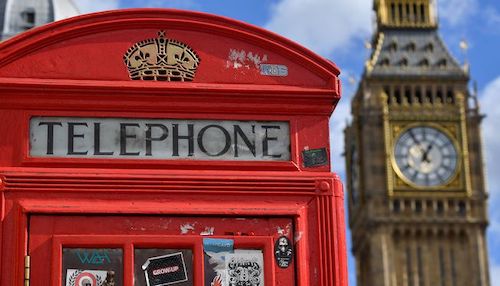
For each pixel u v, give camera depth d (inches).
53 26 283.1
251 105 284.8
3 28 835.4
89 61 283.0
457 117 3961.6
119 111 279.6
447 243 3919.8
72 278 267.7
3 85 275.7
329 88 289.4
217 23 289.4
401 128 3961.6
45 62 281.4
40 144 276.4
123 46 285.1
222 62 288.5
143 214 273.6
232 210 277.3
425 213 3924.7
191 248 274.1
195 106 282.2
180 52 287.0
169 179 277.0
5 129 275.9
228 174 279.9
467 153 3939.5
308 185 283.0
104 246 270.5
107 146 277.9
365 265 4114.2
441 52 4094.5
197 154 280.8
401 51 4109.3
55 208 270.7
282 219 279.9
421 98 3998.5
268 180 281.3
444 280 3887.8
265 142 284.7
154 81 283.4
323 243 280.2
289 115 287.3
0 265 267.1
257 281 275.1
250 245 276.2
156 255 272.4
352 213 4200.3
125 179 275.6
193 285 271.9
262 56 290.0
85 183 274.2
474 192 3951.8
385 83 4015.8
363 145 4001.0
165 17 287.4
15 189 271.9
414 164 3934.5
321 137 287.4
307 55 292.0
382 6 4220.0
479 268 3887.8
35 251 269.1
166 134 280.5
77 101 278.5
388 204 3924.7
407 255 3907.5
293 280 276.8
